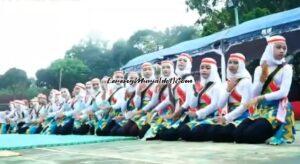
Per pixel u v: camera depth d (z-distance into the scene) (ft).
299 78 51.16
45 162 17.70
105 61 180.04
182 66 29.58
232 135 23.66
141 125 31.22
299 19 42.93
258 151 18.81
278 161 15.38
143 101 32.73
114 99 35.94
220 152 18.92
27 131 51.83
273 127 22.17
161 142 26.86
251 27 48.83
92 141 29.17
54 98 47.60
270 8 89.76
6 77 175.11
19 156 20.95
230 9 90.68
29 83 178.81
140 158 17.76
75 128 41.22
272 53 22.62
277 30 45.78
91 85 41.01
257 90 23.35
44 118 49.83
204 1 104.06
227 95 25.45
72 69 160.66
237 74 25.04
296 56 51.06
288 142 22.26
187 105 28.04
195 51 57.31
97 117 37.32
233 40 51.70
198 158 17.04
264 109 22.70
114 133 34.40
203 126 25.68
